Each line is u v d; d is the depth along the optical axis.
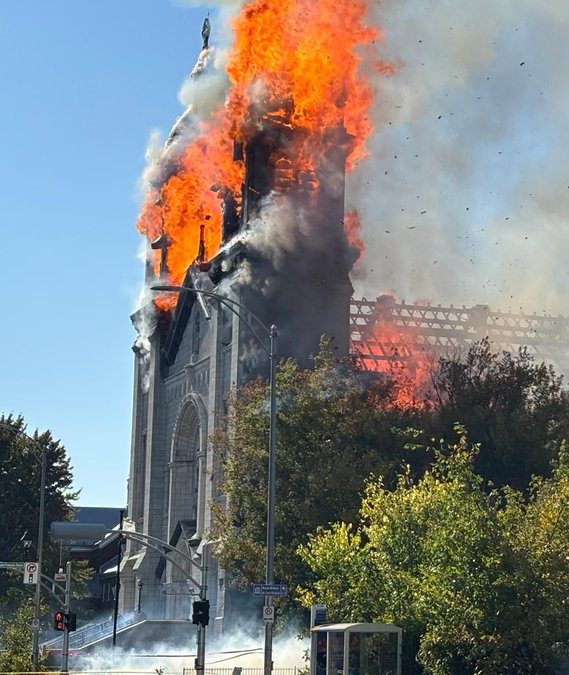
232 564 67.25
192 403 102.62
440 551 44.28
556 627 42.91
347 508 64.06
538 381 74.25
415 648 45.97
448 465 47.06
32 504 111.94
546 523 44.62
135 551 111.88
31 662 67.62
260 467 68.81
